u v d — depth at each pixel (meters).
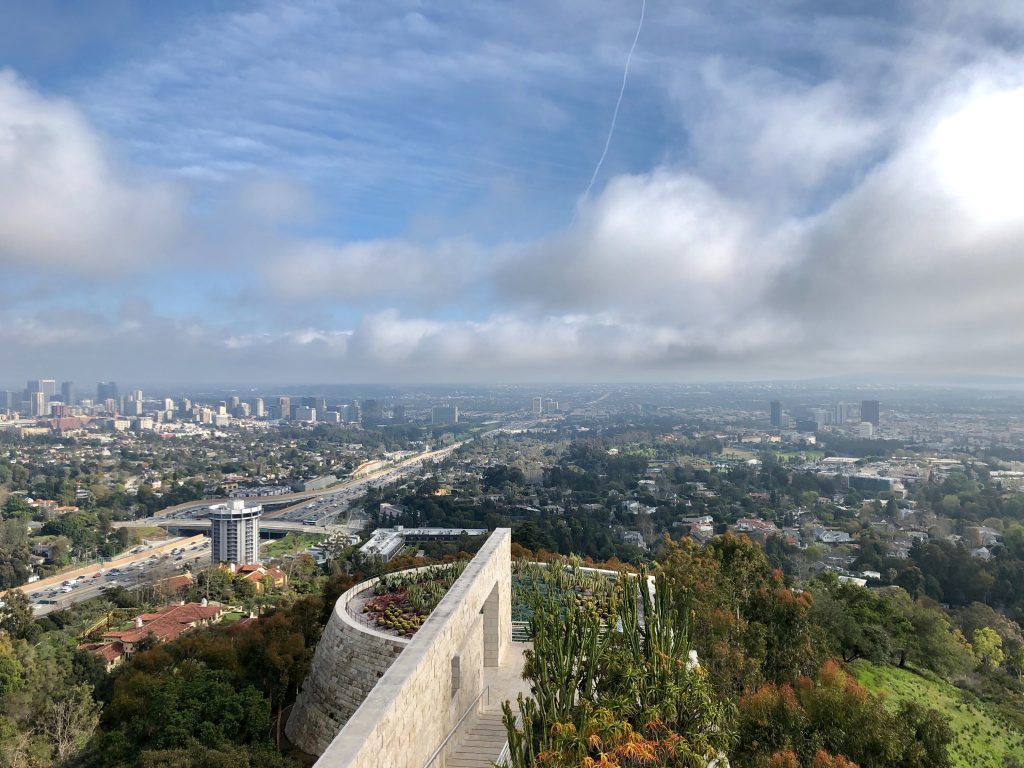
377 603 30.95
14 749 33.66
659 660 17.48
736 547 42.19
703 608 30.33
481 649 23.11
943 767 22.03
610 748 13.77
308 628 36.12
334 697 27.23
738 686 26.67
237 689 30.22
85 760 32.50
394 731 13.11
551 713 15.28
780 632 34.06
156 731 26.94
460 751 18.72
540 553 45.97
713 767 16.58
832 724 22.77
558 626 18.20
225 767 22.95
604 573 39.84
